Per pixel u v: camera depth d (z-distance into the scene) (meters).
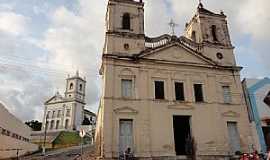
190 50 28.92
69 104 93.56
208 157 24.91
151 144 24.20
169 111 25.89
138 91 25.75
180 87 27.47
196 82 27.94
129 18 29.44
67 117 91.69
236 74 29.55
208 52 30.23
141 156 23.44
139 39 28.22
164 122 25.31
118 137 23.62
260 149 26.55
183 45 28.95
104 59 26.05
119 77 25.81
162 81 27.00
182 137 26.44
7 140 32.97
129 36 28.09
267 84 29.78
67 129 87.88
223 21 32.88
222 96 28.16
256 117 27.89
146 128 24.55
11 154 34.94
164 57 27.94
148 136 24.27
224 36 31.91
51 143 61.25
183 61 28.25
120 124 24.45
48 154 40.19
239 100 28.44
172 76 27.38
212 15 32.69
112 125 23.78
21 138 41.44
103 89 25.31
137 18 29.52
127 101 25.09
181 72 27.83
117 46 27.36
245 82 29.58
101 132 24.17
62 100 94.94
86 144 60.19
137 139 24.02
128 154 22.59
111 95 24.75
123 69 26.19
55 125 92.00
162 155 24.05
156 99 25.94
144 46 28.06
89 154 33.62
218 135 26.16
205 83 28.14
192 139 25.20
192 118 26.22
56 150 48.84
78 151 41.56
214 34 31.86
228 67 29.47
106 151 22.67
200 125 26.12
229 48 31.19
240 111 27.94
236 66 29.81
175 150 25.58
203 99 27.44
